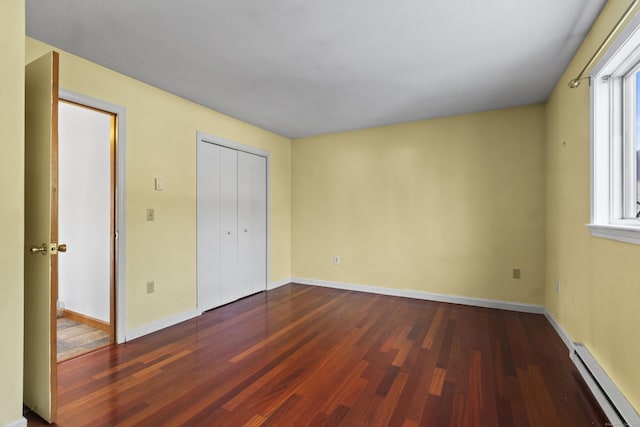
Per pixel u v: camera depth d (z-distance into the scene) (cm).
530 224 342
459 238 378
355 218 443
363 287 438
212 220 360
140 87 280
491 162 360
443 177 386
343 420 167
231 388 196
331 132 455
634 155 181
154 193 292
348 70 260
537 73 264
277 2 176
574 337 241
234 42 217
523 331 287
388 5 178
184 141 322
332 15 188
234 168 393
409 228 407
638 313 150
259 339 272
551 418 168
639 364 148
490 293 362
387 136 420
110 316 269
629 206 184
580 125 223
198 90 301
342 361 232
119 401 182
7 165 148
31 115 178
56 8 180
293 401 183
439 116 381
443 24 197
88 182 310
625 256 162
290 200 493
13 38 150
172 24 196
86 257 314
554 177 296
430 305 371
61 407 177
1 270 146
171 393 191
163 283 300
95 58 239
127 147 270
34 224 175
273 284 458
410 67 255
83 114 312
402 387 197
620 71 183
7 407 147
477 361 231
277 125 420
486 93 309
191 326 304
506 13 186
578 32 205
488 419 167
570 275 249
